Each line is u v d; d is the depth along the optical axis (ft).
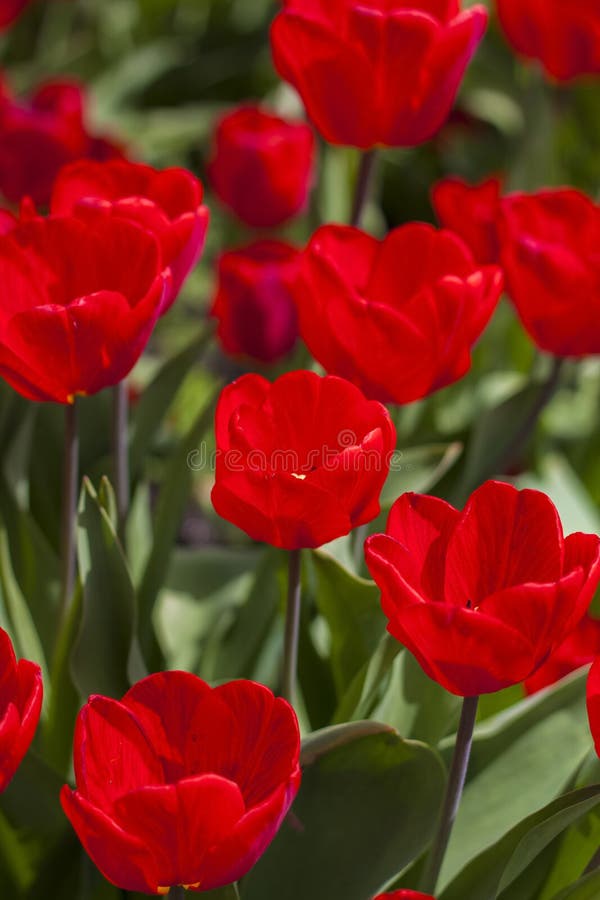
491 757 4.32
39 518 4.75
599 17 4.85
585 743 4.31
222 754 3.94
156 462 5.61
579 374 5.54
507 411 4.76
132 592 4.25
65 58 8.50
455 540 3.97
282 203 5.29
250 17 9.40
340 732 4.11
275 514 4.02
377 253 4.36
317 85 4.42
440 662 3.92
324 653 4.55
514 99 7.86
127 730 3.91
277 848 4.21
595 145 7.85
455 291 4.19
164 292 4.18
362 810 4.21
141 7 9.27
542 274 4.42
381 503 4.61
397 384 4.25
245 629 4.62
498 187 4.89
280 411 4.08
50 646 4.60
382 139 4.47
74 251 4.21
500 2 4.95
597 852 4.11
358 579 4.29
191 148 8.62
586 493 5.61
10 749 3.89
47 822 4.29
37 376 4.16
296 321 5.00
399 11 4.36
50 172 5.14
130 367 4.20
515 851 4.06
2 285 4.20
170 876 3.87
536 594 3.87
